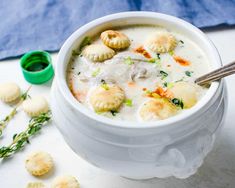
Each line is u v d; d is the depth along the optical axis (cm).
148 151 38
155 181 45
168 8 57
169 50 43
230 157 46
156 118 38
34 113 49
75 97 40
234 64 37
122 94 40
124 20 44
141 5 58
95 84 41
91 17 57
